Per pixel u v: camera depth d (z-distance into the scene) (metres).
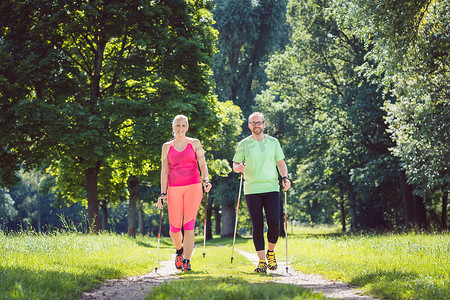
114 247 11.62
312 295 3.12
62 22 17.00
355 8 12.50
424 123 16.83
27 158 17.27
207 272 5.86
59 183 23.08
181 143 6.25
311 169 31.06
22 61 16.55
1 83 16.11
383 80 14.63
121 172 22.39
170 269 7.00
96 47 19.44
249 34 34.75
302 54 30.86
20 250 8.09
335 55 29.77
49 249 8.62
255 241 6.34
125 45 19.55
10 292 3.60
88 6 16.36
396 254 8.62
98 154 15.79
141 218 43.09
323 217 49.78
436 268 5.82
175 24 19.42
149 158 18.42
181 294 3.34
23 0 17.12
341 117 26.27
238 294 3.25
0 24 17.44
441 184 18.11
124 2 17.48
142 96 18.52
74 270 5.63
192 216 6.25
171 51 18.64
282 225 34.28
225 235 36.16
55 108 15.96
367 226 32.59
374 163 24.34
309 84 31.27
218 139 28.17
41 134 16.69
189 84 19.14
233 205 36.41
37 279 4.41
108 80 19.89
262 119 6.39
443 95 15.47
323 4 29.22
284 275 5.89
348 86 28.05
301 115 32.53
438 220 30.48
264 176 6.33
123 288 4.61
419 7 11.95
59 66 17.31
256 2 34.81
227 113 27.41
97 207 18.44
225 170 24.22
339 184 32.31
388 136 24.77
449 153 16.80
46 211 66.75
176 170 6.18
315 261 7.69
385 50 12.66
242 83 36.72
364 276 5.19
